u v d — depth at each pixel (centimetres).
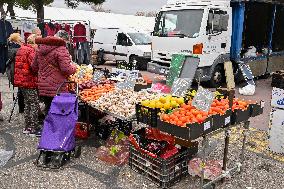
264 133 643
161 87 605
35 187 423
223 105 430
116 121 595
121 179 446
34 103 596
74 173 462
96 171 469
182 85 496
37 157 509
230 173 457
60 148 471
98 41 1730
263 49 1259
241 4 1065
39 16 1911
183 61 671
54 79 550
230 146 568
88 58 1223
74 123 489
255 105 462
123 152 504
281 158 526
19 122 675
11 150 533
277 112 532
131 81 586
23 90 586
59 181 439
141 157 450
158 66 1091
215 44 1041
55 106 487
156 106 426
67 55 540
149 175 443
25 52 560
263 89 1128
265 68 1263
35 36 588
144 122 425
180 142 469
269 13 1247
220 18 1026
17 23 1163
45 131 485
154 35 1110
